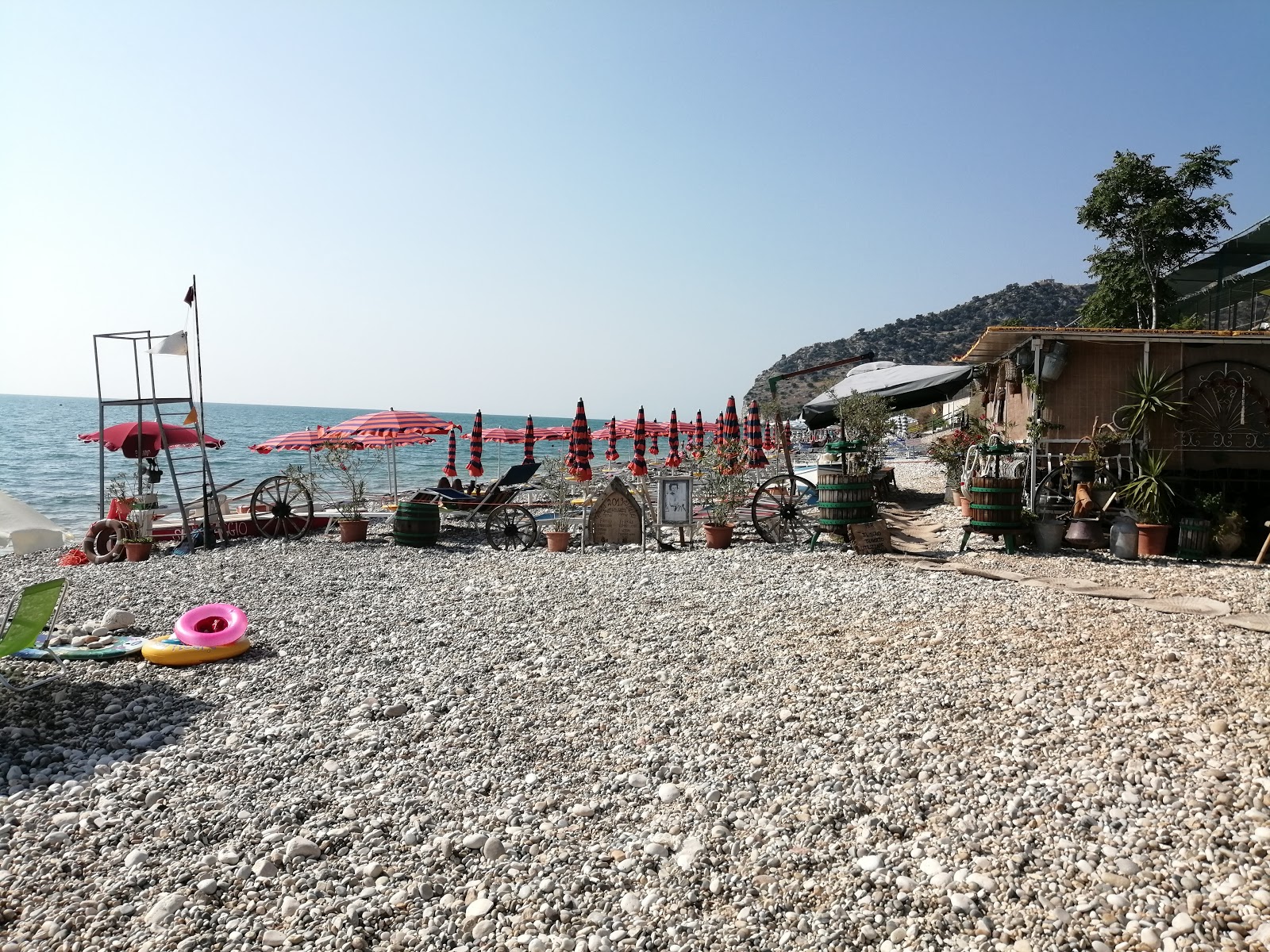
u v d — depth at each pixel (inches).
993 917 125.3
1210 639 258.7
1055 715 200.7
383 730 209.0
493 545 540.1
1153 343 472.1
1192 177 952.9
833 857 145.3
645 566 436.8
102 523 519.2
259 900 137.8
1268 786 155.9
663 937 126.0
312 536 605.0
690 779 178.1
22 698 234.2
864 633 281.9
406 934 128.0
